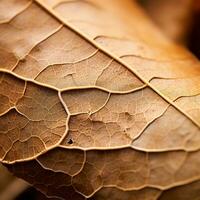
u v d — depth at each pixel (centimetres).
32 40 11
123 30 11
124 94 10
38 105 10
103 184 10
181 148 10
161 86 10
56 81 10
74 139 10
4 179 14
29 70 11
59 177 10
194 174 10
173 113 10
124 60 11
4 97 11
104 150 10
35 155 10
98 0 12
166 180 10
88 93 10
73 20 11
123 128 10
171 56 11
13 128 11
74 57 11
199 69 11
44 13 11
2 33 11
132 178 10
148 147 10
